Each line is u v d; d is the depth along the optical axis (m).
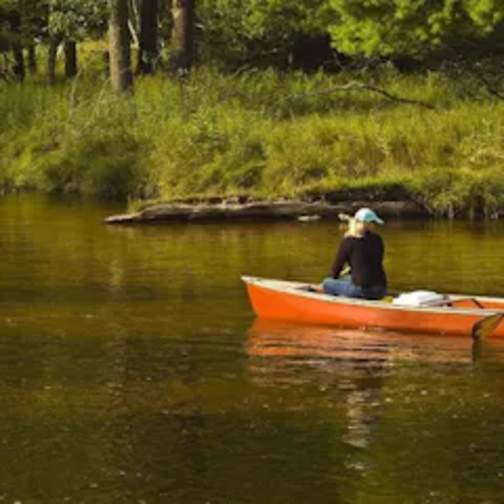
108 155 59.72
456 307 29.98
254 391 24.47
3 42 86.62
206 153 54.00
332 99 64.62
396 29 59.50
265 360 26.88
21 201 56.44
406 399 23.95
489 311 28.70
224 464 20.50
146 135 59.62
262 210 49.66
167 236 45.31
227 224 48.59
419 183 50.50
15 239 44.53
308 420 22.66
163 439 21.64
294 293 30.48
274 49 82.69
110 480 19.84
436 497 19.22
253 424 22.42
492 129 53.97
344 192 50.19
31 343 28.38
